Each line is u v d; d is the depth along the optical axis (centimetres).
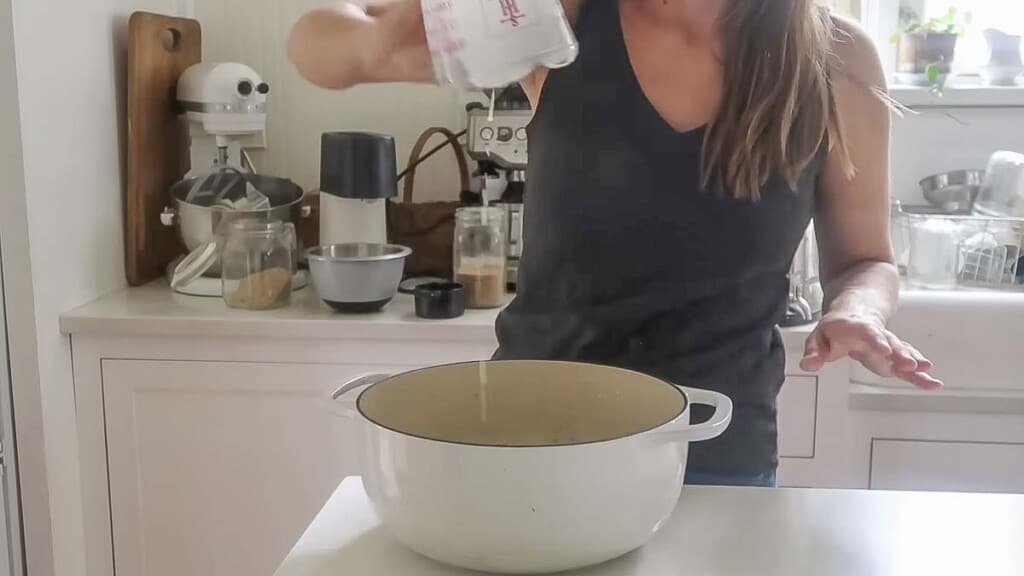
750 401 102
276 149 222
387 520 71
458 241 186
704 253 99
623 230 99
